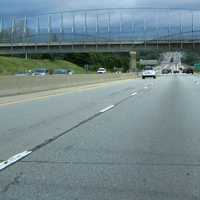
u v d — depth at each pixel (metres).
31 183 8.01
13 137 13.30
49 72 101.50
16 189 7.63
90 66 191.25
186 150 11.26
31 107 23.52
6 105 24.62
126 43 137.00
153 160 10.02
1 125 16.11
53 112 20.88
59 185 7.88
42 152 10.91
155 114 20.03
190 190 7.57
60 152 10.92
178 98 30.41
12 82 33.81
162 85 53.41
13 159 10.04
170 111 21.38
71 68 170.25
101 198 7.12
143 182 8.08
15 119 18.03
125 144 12.11
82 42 139.00
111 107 23.55
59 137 13.31
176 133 14.19
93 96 32.72
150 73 92.00
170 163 9.71
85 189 7.62
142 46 137.75
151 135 13.77
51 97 31.42
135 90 41.56
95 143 12.25
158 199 7.07
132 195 7.28
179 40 135.25
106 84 57.28
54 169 9.09
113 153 10.82
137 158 10.23
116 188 7.68
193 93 36.53
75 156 10.43
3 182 8.08
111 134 13.95
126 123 16.77
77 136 13.52
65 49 141.00
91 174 8.67
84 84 54.94
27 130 14.80
